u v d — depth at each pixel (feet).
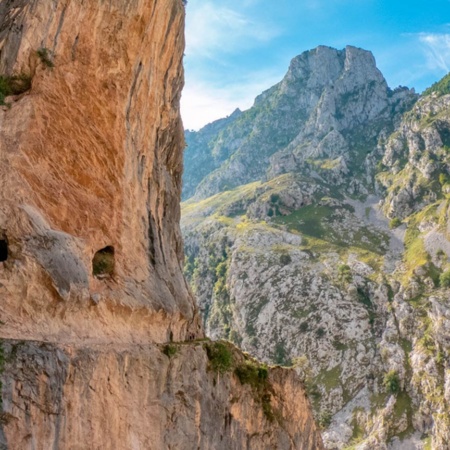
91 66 81.25
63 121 76.79
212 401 88.63
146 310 80.74
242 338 623.77
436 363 484.33
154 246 92.32
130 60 85.76
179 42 105.29
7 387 56.49
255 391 101.76
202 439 83.61
